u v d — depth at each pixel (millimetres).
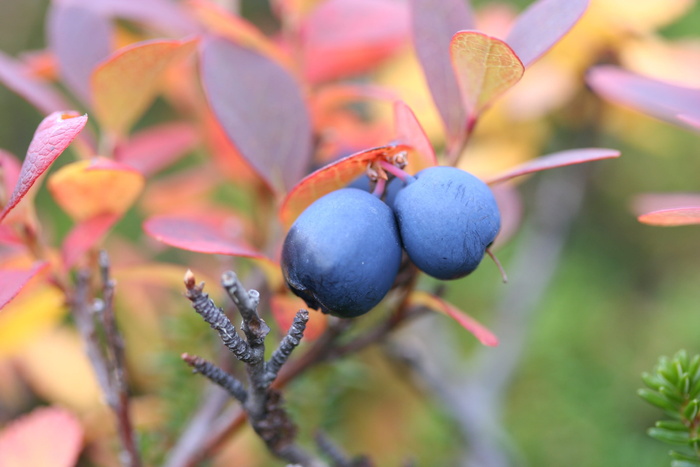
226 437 147
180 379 168
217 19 157
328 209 127
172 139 177
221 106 148
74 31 161
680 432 134
